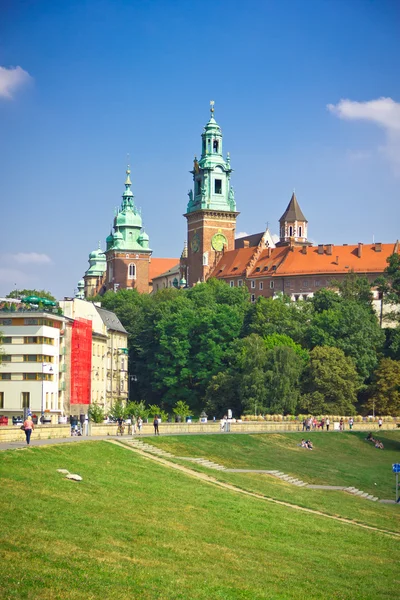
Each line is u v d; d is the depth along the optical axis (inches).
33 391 6136.8
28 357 6161.4
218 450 4626.0
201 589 2097.7
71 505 2544.3
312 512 3299.7
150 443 4185.5
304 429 6269.7
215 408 7815.0
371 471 4972.9
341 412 7440.9
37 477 2748.5
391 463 5418.3
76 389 6702.8
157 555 2284.7
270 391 7465.6
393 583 2443.4
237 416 7755.9
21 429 3452.3
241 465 4402.1
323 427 6565.0
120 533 2388.0
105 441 3730.3
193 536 2536.9
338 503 3663.9
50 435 3740.2
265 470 4325.8
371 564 2620.6
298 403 7539.4
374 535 3034.0
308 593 2231.8
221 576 2229.3
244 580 2231.8
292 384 7559.1
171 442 4424.2
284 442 5442.9
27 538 2172.7
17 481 2657.5
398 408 7741.1
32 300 6486.2
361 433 6269.7
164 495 2965.1
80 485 2802.7
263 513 3024.1
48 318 6240.2
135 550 2281.0
